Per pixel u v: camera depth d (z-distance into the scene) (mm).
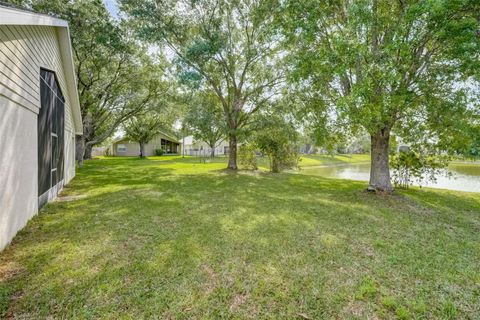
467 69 4957
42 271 2609
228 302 2180
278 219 4547
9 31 3311
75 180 9102
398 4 5781
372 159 7230
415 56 5320
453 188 9875
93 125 15945
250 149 14148
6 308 2035
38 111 4566
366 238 3699
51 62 5535
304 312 2070
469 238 3801
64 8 9883
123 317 1964
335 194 7023
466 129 5023
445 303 2193
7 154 3234
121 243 3357
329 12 6473
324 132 6883
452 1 3977
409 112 5914
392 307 2137
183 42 11062
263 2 9531
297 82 7004
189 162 19938
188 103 13727
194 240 3496
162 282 2449
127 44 12117
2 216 3088
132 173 11555
